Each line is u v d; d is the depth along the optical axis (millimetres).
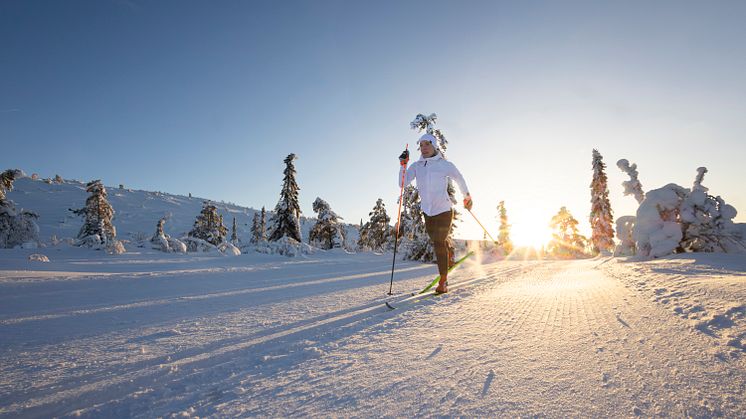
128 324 2561
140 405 1278
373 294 4129
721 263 5258
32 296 4145
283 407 1223
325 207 32812
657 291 3209
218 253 18141
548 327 2191
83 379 1528
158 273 7441
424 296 3658
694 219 8000
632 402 1174
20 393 1386
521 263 13945
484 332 2105
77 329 2412
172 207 91875
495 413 1130
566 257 35531
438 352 1753
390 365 1591
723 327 1911
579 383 1340
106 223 30203
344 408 1198
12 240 17562
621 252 11617
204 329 2387
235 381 1471
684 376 1356
